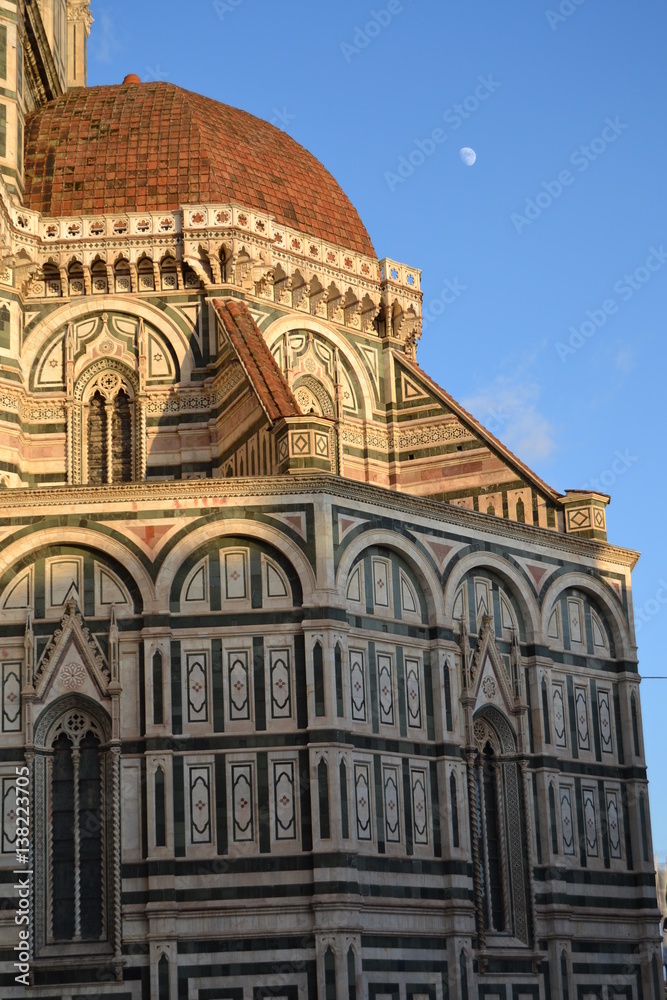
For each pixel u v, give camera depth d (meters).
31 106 129.75
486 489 120.06
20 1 120.81
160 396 116.62
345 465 121.94
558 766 108.75
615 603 115.81
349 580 100.12
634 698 115.25
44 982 91.88
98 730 96.56
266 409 104.69
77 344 117.50
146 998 91.38
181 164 122.50
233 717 96.31
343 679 97.31
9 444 113.62
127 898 92.88
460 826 101.19
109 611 97.75
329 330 123.19
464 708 104.12
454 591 105.56
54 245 117.62
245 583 98.50
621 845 112.00
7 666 96.94
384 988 94.75
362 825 96.44
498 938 103.12
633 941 110.50
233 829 94.50
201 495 99.19
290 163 128.88
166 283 118.25
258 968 92.38
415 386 124.69
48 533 98.44
